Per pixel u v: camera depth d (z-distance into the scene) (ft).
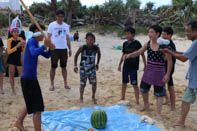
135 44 16.31
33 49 10.55
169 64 13.75
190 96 13.02
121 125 13.83
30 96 10.96
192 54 11.76
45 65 29.66
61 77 24.47
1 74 18.12
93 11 89.30
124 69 17.12
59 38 18.79
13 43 17.34
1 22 79.05
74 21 97.55
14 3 12.43
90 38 16.34
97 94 19.69
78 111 15.61
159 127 13.79
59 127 13.26
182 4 76.54
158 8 89.81
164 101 18.33
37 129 11.28
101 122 13.07
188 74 13.44
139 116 15.21
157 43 14.26
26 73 10.94
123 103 17.17
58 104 17.06
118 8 85.25
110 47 53.26
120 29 79.92
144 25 80.79
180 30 71.67
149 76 14.82
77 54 17.17
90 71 17.10
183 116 13.79
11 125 13.33
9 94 18.33
